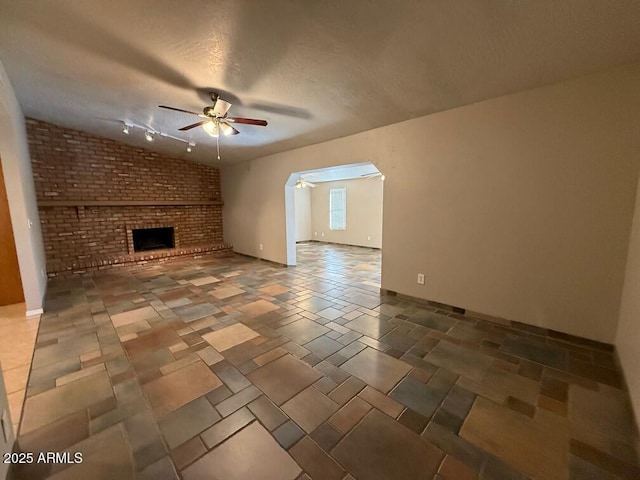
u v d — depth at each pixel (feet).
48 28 7.15
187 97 10.70
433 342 8.25
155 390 6.19
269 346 8.06
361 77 8.22
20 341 8.35
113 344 8.18
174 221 20.79
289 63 7.80
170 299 11.96
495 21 5.71
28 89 11.01
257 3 5.81
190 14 6.32
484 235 9.40
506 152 8.67
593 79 7.16
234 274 16.17
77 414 5.49
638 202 6.61
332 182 28.37
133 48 7.83
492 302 9.48
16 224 9.82
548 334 8.45
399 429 5.12
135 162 18.70
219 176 22.98
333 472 4.32
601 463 4.45
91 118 14.32
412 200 11.05
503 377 6.61
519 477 4.23
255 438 4.94
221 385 6.36
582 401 5.80
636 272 6.25
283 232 17.97
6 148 9.62
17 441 4.83
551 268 8.24
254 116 11.73
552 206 8.05
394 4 5.53
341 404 5.76
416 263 11.30
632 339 6.02
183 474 4.29
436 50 6.75
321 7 5.78
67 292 12.85
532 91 8.05
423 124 10.42
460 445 4.78
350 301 11.66
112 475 4.27
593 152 7.32
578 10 5.27
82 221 17.03
